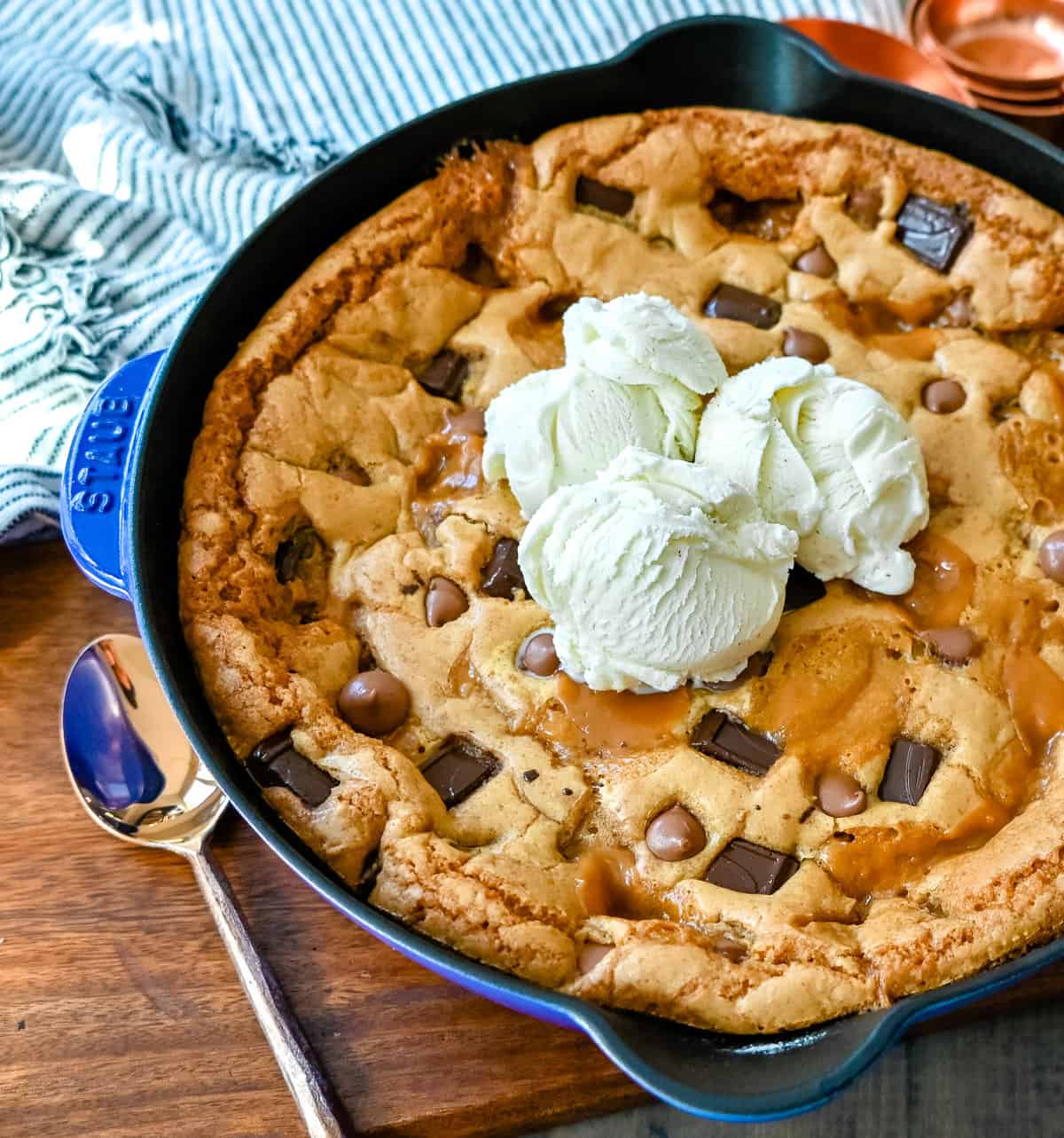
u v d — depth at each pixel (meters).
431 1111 0.58
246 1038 0.59
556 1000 0.52
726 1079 0.52
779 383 0.59
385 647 0.60
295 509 0.61
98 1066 0.58
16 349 0.67
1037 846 0.56
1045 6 0.76
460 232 0.66
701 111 0.67
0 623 0.65
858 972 0.55
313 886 0.54
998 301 0.65
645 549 0.56
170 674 0.56
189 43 0.74
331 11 0.73
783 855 0.57
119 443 0.64
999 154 0.66
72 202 0.70
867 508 0.59
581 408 0.59
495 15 0.73
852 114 0.67
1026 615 0.60
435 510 0.62
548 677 0.59
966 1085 0.61
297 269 0.65
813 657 0.59
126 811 0.61
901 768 0.58
